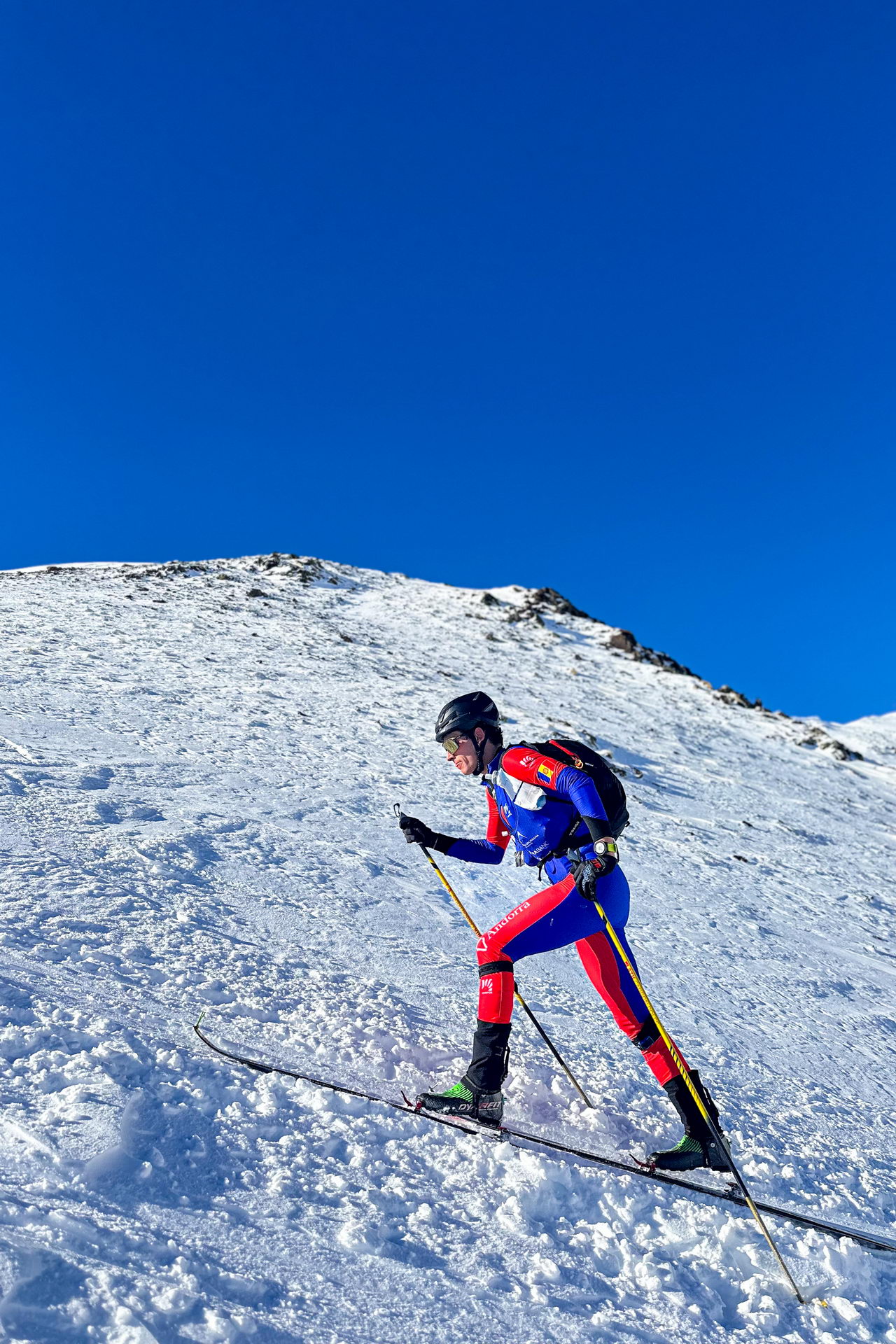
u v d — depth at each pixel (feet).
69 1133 6.74
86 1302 5.08
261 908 15.28
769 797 49.34
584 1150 9.61
